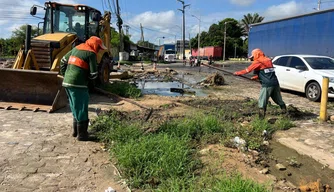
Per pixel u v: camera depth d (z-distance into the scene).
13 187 3.78
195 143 5.51
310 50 16.30
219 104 9.13
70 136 5.70
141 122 6.46
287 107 8.19
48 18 10.88
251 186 3.66
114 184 4.00
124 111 7.71
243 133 6.03
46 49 9.15
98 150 5.09
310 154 5.17
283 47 18.98
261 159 4.96
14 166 4.33
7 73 7.57
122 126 5.89
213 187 3.74
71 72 5.27
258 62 7.24
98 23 11.59
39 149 4.99
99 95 10.12
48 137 5.58
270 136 6.16
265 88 7.20
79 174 4.21
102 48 5.56
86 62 5.31
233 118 7.40
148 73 21.61
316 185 4.08
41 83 7.67
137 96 10.16
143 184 4.00
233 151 5.20
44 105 7.78
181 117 7.14
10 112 7.22
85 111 5.39
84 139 5.47
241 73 7.47
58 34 10.03
